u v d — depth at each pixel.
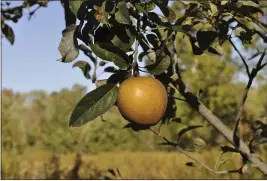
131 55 1.73
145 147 17.34
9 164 10.20
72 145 17.62
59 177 8.82
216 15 2.01
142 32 1.87
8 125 16.38
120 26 1.72
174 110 2.46
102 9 1.66
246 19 2.04
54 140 17.83
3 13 3.11
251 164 2.32
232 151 2.34
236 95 11.73
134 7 1.81
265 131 2.32
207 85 11.48
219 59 11.37
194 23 1.98
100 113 1.51
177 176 9.52
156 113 1.55
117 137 17.75
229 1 2.06
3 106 16.73
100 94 1.52
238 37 2.17
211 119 2.30
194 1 1.97
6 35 3.04
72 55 1.71
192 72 11.39
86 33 1.75
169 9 1.81
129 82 1.57
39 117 20.09
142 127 2.50
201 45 1.99
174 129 13.00
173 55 2.14
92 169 9.70
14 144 16.31
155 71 1.68
